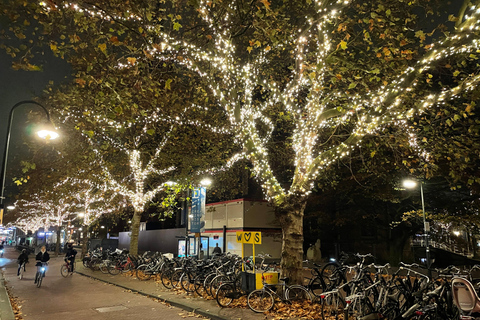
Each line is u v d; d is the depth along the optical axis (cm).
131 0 769
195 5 724
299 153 1063
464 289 548
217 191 2494
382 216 2497
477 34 713
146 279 1669
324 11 901
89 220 3247
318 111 1034
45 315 975
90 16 799
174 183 2006
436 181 2002
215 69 1192
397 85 827
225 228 2506
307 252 2866
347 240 3002
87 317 941
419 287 822
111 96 900
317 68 976
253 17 1005
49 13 755
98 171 2073
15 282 1741
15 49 723
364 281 859
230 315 892
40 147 1920
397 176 1980
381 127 1135
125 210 3400
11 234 12600
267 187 1059
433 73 1448
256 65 1230
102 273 2047
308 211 2666
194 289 1241
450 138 1163
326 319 806
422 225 2238
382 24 924
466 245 2797
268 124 1582
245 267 1230
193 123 1808
